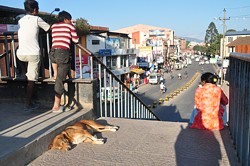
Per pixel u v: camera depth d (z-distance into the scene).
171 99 32.12
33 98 5.64
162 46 76.50
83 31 29.16
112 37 38.47
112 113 6.69
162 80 49.16
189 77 57.94
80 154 3.80
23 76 5.78
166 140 4.34
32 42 4.97
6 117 4.72
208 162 3.52
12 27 14.20
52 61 4.90
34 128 4.10
